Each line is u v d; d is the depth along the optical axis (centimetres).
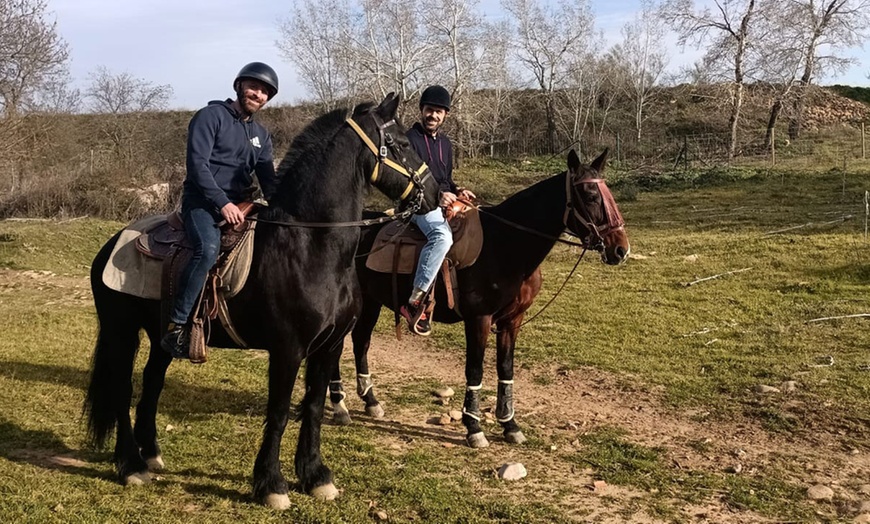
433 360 803
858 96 3912
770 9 3045
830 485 465
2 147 1655
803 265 1183
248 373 707
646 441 546
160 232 430
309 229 400
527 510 415
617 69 3812
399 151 426
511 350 545
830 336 816
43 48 1683
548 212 517
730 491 452
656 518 414
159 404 596
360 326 589
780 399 629
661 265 1278
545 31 3778
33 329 876
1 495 406
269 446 408
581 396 662
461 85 3111
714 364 739
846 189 1902
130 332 441
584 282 1184
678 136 3575
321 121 422
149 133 3434
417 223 519
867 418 579
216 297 398
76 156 2372
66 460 470
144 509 399
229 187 416
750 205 1841
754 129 3428
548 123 3744
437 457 501
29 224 1773
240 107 420
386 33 3050
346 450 505
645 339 848
